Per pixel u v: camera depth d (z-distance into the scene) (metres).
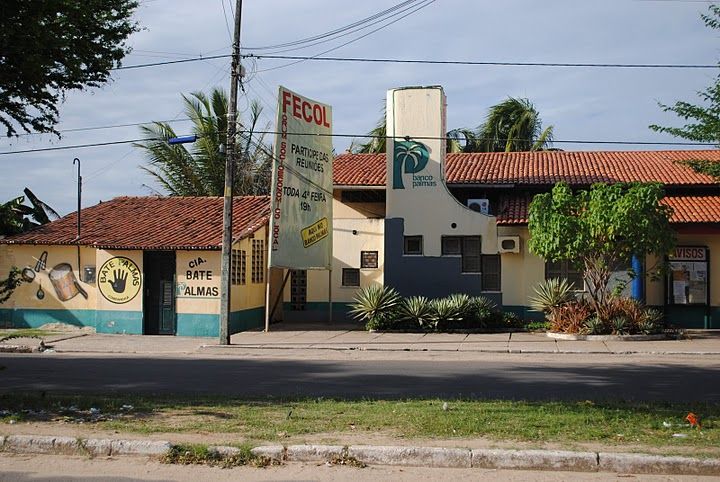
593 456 7.54
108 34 13.84
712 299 24.55
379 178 28.06
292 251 24.20
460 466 7.67
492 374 14.90
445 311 23.72
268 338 22.70
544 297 24.23
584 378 14.21
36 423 9.22
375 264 27.55
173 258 24.39
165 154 36.19
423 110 26.25
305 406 10.41
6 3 11.23
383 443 8.11
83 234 25.64
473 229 25.78
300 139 24.50
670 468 7.43
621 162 29.48
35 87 12.87
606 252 21.53
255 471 7.52
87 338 23.33
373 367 16.34
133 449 8.08
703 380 13.87
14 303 25.78
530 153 32.09
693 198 26.02
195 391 12.57
